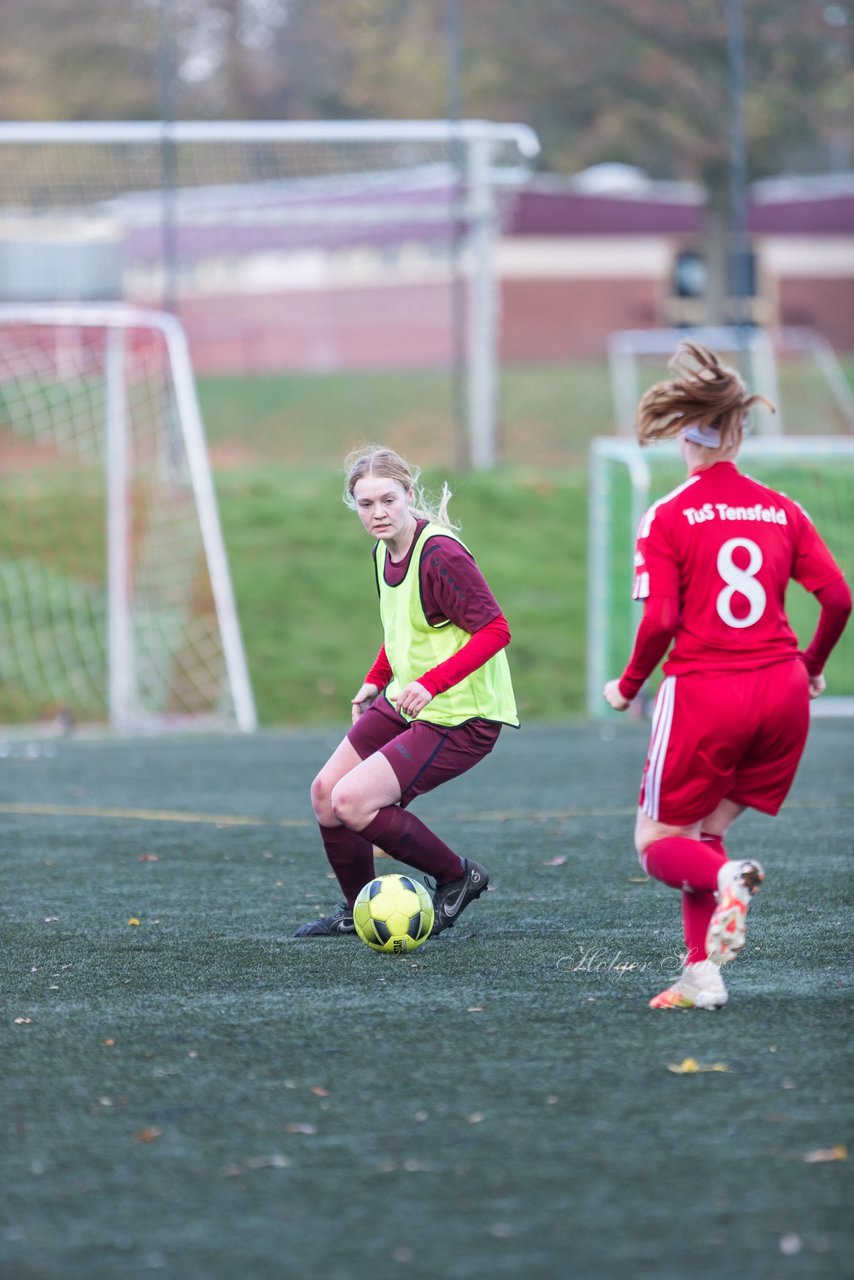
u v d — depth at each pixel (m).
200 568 59.97
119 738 48.28
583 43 103.81
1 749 44.88
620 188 119.44
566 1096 12.87
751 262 117.06
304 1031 15.04
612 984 16.81
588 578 65.81
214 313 102.88
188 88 128.50
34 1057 14.30
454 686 18.45
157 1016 15.73
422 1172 11.24
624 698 15.58
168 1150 11.80
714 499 15.28
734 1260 9.70
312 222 78.19
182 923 20.64
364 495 18.33
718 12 98.38
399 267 105.06
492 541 67.81
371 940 18.53
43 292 80.12
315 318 105.38
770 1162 11.30
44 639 55.78
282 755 42.78
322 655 58.97
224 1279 9.58
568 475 73.38
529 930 19.86
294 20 132.00
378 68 115.56
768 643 15.20
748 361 70.19
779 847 26.48
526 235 115.31
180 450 60.91
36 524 60.50
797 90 104.50
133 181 72.19
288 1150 11.74
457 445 74.50
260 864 25.58
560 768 38.88
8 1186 11.12
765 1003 15.84
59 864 25.62
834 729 47.44
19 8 124.75
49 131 65.38
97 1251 10.02
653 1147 11.64
